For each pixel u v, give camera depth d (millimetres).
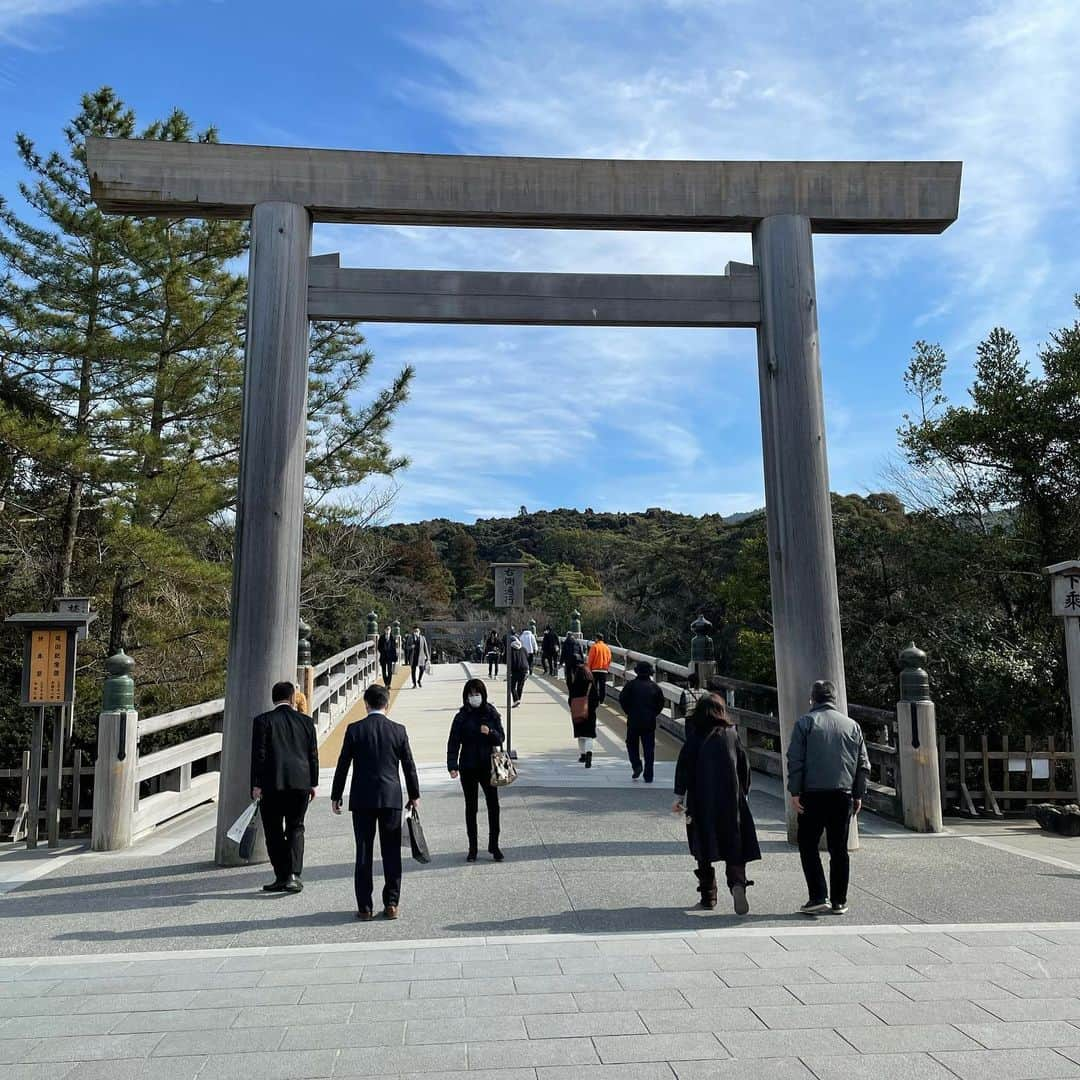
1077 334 14938
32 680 8828
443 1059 3740
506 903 6270
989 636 13562
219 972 4879
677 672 15844
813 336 8586
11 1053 3854
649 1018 4148
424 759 13359
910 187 8820
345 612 34938
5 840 9398
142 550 15000
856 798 6102
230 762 7652
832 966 4867
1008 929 5570
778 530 8484
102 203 8211
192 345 17125
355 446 20609
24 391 16016
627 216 8578
